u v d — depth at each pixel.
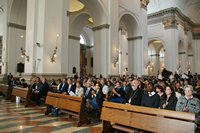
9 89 9.62
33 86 8.94
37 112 6.70
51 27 10.06
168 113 3.24
